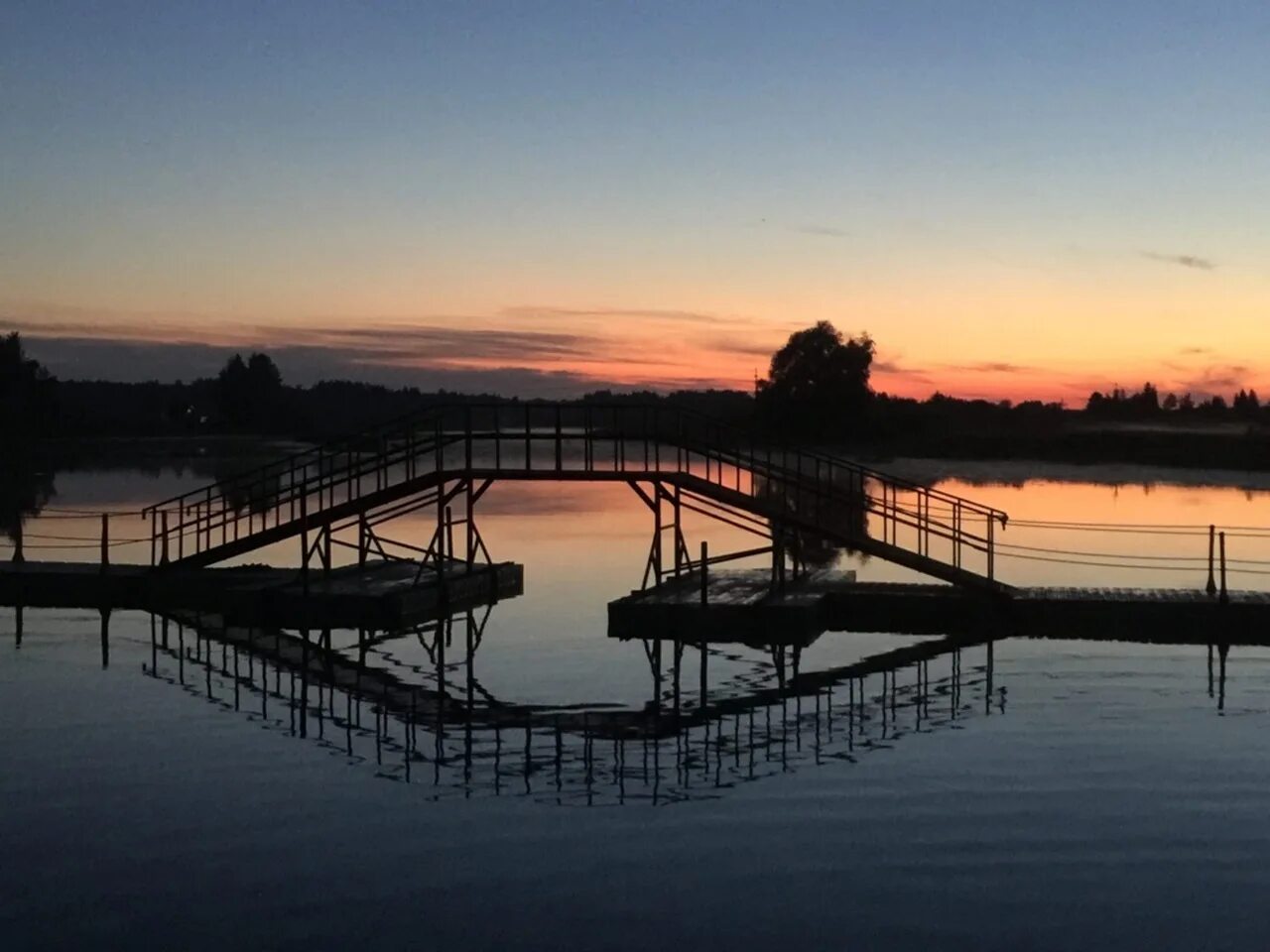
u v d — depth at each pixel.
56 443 116.69
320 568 32.34
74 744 17.09
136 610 29.30
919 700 19.52
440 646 24.47
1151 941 10.70
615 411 27.81
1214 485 67.81
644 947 10.64
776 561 26.94
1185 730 17.38
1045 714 18.42
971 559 36.81
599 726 18.23
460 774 15.66
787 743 17.09
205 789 15.04
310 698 20.03
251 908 11.50
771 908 11.39
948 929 10.92
